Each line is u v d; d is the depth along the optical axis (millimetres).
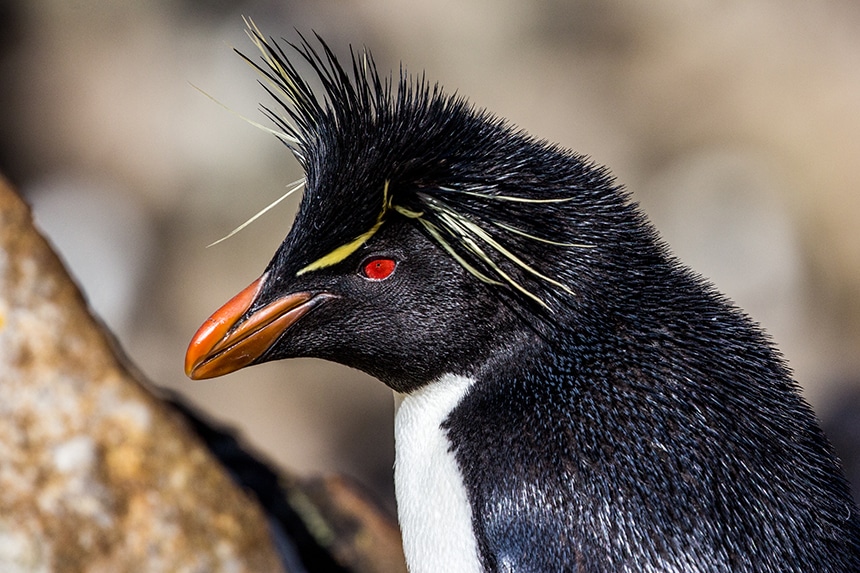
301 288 3115
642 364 3088
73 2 8492
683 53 8055
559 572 3062
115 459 3154
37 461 3145
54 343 3164
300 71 7637
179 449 3168
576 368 3090
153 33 8391
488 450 3090
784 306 7078
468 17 8250
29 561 3125
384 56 8055
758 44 7980
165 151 7855
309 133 3129
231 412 5891
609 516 3066
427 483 3104
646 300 3094
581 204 3096
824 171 7359
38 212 7621
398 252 3102
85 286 7172
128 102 8125
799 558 3061
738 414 3080
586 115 7844
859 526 3082
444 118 3100
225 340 3121
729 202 7332
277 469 3316
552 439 3082
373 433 5867
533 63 8094
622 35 8211
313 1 8281
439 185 3090
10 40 8344
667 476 3070
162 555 3145
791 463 3076
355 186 3100
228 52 8023
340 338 3117
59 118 8117
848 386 6004
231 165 7676
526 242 3090
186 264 7277
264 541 3168
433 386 3117
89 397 3162
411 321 3107
